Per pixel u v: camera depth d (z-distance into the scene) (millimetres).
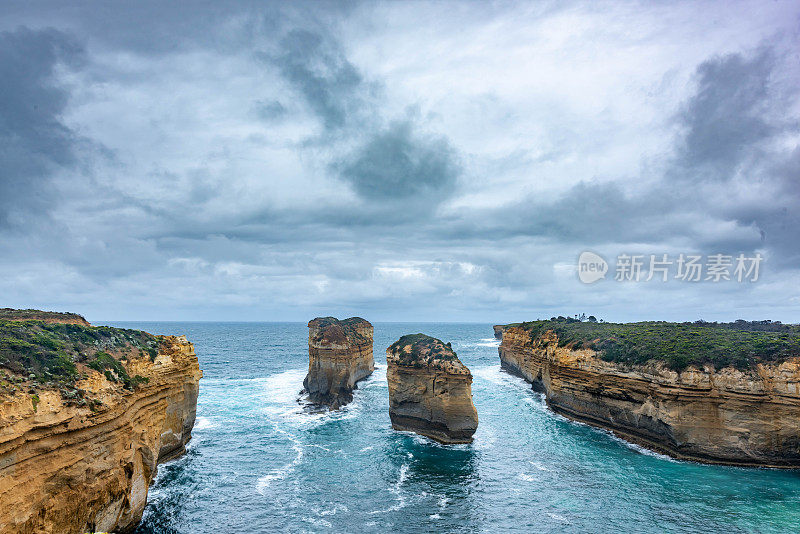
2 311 40094
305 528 32188
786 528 32125
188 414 47750
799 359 42844
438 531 31969
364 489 39094
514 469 43875
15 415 19797
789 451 42750
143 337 39469
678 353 48875
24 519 20109
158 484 38781
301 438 53438
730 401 44375
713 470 43188
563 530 32156
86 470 23734
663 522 33094
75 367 25625
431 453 48500
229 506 35281
